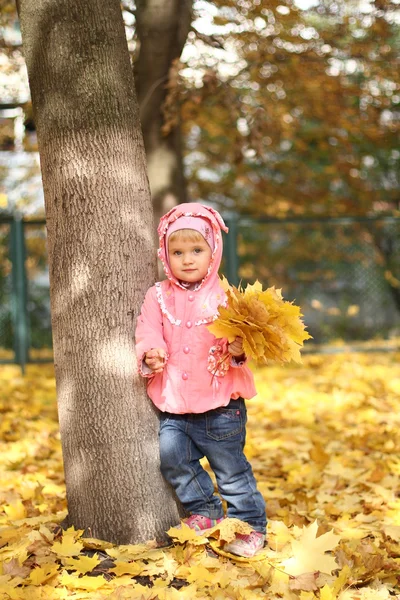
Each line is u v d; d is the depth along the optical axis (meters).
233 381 3.21
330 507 3.97
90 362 3.27
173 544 3.27
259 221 9.88
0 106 8.64
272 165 12.80
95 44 3.31
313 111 10.27
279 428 6.27
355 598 2.83
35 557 3.19
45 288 9.72
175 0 6.89
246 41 8.38
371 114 9.98
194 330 3.21
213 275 3.30
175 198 7.43
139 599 2.76
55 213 3.33
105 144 3.30
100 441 3.25
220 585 2.90
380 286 10.66
